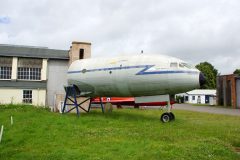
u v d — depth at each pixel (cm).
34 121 1557
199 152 916
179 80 1719
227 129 1478
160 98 1820
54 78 3869
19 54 3784
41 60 3853
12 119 1596
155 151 911
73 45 3394
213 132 1352
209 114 2594
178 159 838
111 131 1297
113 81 1881
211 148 962
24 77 3822
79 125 1470
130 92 1869
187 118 2114
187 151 915
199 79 1731
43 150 966
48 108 2541
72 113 2173
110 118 1827
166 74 1728
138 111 2627
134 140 1091
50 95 3834
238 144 1110
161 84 1752
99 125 1501
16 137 1173
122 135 1202
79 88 2069
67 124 1479
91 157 858
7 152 957
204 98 7881
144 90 1817
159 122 1698
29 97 3684
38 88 3697
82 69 2017
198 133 1308
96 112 2331
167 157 853
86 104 2602
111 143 1033
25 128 1345
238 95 4484
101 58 2005
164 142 1072
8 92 3625
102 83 1933
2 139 1138
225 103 4941
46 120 1602
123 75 1836
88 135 1200
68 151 929
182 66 1744
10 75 3791
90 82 1981
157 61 1767
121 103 3097
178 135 1226
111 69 1889
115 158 845
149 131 1321
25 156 898
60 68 3900
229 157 898
